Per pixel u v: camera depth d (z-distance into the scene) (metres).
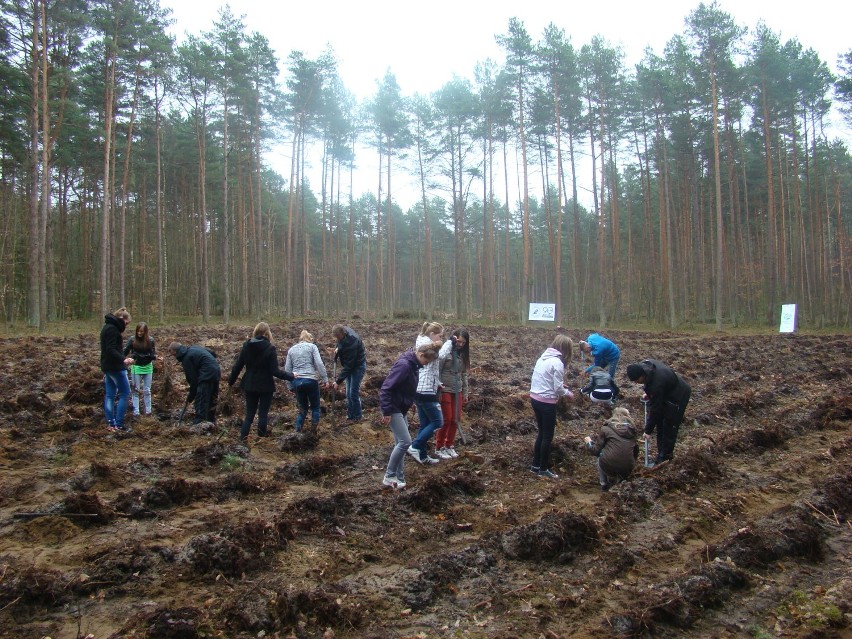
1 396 11.22
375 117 41.03
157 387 12.05
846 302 41.22
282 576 4.91
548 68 35.00
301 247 53.69
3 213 32.78
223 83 33.59
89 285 36.75
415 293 71.19
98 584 4.63
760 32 36.34
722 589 4.95
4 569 4.82
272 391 9.04
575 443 9.09
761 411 11.89
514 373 16.44
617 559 5.44
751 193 44.00
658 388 7.96
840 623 4.56
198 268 46.28
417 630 4.33
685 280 41.28
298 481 7.36
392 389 7.00
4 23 24.31
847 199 48.91
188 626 4.02
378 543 5.63
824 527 6.32
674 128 38.66
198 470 7.52
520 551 5.48
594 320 45.78
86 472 7.02
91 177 37.16
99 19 26.53
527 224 36.25
